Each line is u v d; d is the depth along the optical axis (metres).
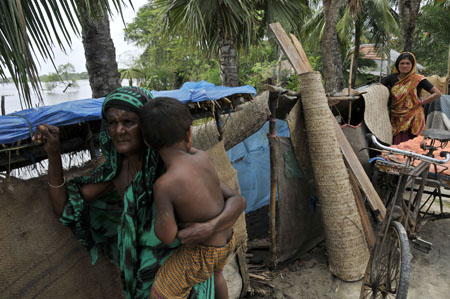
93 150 1.71
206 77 17.66
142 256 1.40
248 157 4.16
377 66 20.66
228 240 1.44
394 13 17.50
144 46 19.30
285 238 3.29
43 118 1.46
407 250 2.09
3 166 1.38
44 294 1.48
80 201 1.43
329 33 9.53
